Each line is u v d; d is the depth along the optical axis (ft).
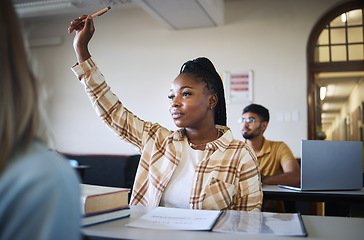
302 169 6.15
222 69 16.51
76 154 18.47
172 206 3.53
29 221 1.17
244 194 3.53
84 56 3.81
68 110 18.93
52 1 16.31
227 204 3.47
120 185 17.66
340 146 6.27
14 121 1.30
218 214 2.99
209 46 16.74
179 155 3.64
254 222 2.77
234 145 3.66
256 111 8.23
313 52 15.74
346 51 15.48
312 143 6.18
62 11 17.26
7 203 1.18
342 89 16.19
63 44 19.27
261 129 8.25
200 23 16.24
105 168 17.95
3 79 1.31
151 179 3.66
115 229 2.50
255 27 16.21
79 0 16.22
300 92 15.55
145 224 2.65
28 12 17.02
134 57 17.88
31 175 1.20
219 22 16.08
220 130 3.89
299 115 15.46
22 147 1.29
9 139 1.27
